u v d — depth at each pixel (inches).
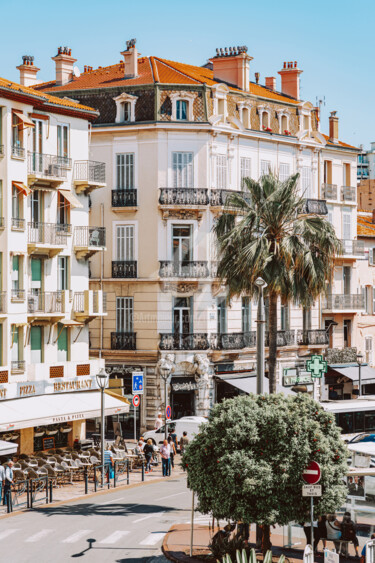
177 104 2407.7
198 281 2388.0
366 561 1007.0
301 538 1167.0
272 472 1036.5
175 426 2118.6
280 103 2674.7
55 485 1643.7
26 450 1898.4
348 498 1138.7
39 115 1958.7
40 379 1945.1
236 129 2488.9
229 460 1038.4
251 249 1776.6
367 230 3191.4
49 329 1999.3
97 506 1487.5
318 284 1847.9
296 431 1050.7
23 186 1868.8
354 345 3011.8
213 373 2432.3
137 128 2388.0
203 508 1088.8
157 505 1501.0
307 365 2038.6
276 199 1831.9
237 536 1138.0
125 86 2404.0
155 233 2378.2
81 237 2068.2
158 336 2368.4
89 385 2073.1
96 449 1855.3
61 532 1295.5
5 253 1844.2
